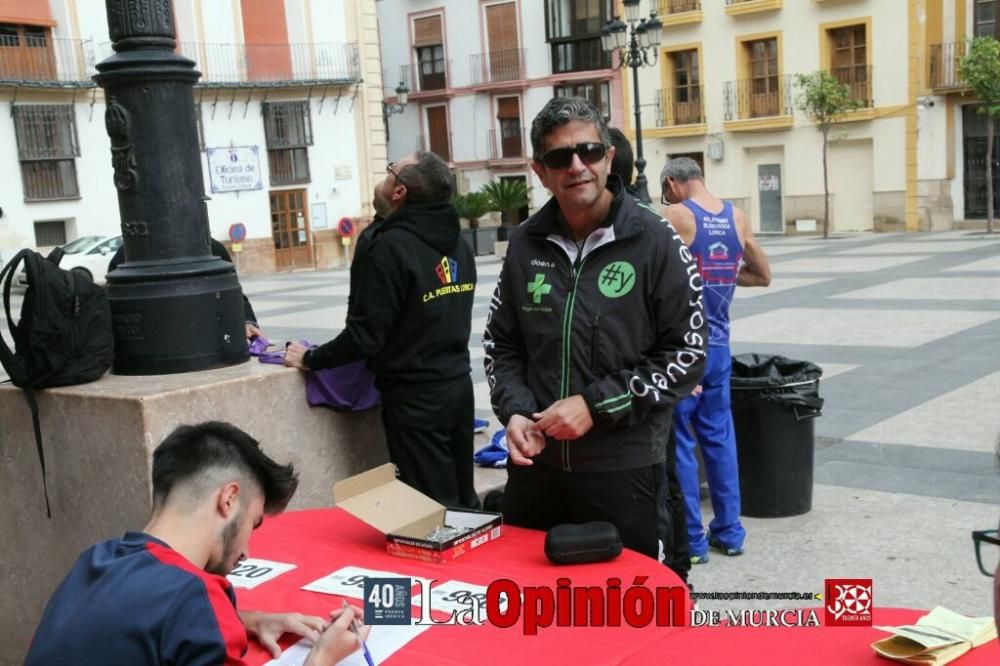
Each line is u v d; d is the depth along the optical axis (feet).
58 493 12.41
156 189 12.85
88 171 79.05
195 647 6.10
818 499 17.51
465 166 121.49
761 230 99.25
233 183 87.30
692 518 14.80
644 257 9.56
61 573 12.65
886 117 88.89
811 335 34.17
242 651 6.57
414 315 12.71
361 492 9.88
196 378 12.50
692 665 6.73
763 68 96.89
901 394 24.66
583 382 9.73
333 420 13.78
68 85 76.38
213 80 85.30
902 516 16.30
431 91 121.80
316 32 91.81
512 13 114.52
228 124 86.99
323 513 10.94
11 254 74.64
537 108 114.83
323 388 13.42
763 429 16.35
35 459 12.59
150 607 6.15
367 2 95.25
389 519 9.61
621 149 12.40
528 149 116.37
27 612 13.17
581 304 9.69
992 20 82.89
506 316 10.42
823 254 68.18
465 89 119.55
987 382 25.13
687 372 9.58
